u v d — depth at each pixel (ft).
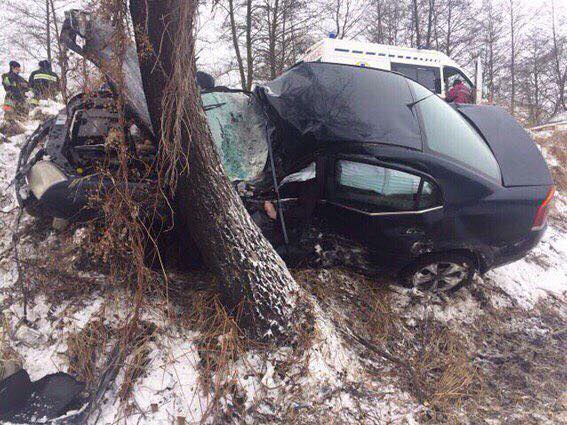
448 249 11.75
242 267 9.15
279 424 8.66
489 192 11.64
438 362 10.94
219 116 13.48
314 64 13.84
